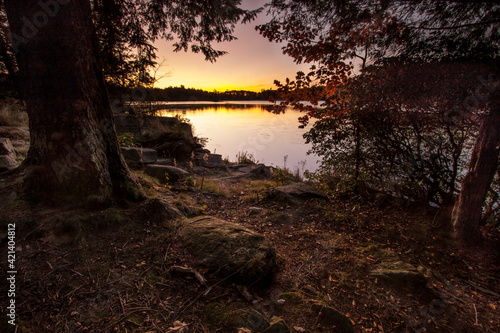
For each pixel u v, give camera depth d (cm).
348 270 279
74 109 303
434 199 434
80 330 171
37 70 284
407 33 313
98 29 391
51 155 301
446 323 212
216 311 195
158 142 1000
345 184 544
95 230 285
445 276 279
